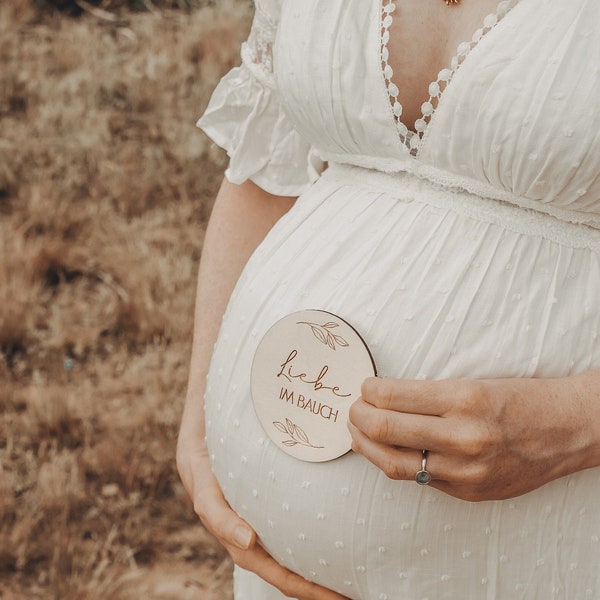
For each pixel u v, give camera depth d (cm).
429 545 122
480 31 113
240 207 166
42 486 327
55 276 462
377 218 127
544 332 117
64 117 546
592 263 120
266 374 128
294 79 131
